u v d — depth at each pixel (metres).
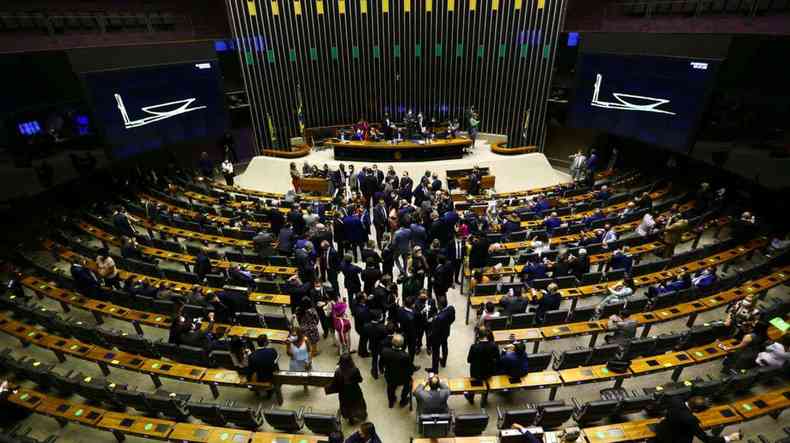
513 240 12.05
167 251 12.06
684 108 14.10
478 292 9.54
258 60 21.31
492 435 6.73
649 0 16.73
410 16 21.75
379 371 8.20
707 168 15.49
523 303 8.39
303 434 6.92
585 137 21.34
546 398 7.72
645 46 14.96
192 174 20.14
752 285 9.56
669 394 6.44
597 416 6.58
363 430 5.32
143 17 17.78
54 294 9.84
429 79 23.16
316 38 21.67
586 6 19.27
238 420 6.53
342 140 20.69
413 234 10.49
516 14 20.67
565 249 9.86
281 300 9.41
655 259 12.19
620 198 15.02
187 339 7.80
